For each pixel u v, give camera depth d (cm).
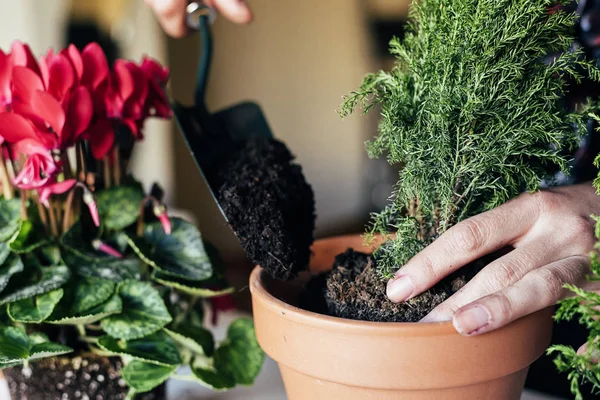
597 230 34
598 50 52
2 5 148
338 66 205
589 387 55
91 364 53
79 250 52
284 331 40
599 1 52
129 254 56
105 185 57
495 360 38
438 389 38
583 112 42
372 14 188
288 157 50
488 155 39
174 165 178
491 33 38
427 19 41
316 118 209
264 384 58
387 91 42
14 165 51
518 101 39
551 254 40
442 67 39
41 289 49
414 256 40
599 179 38
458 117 40
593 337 34
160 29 168
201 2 58
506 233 40
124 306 52
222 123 55
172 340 52
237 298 117
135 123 54
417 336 37
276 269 44
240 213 44
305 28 201
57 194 53
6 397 56
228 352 56
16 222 52
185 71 179
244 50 195
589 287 39
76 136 49
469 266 43
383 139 43
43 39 148
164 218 54
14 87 48
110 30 135
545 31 39
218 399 55
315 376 39
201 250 55
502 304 37
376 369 37
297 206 47
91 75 51
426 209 43
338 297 42
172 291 58
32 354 47
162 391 54
